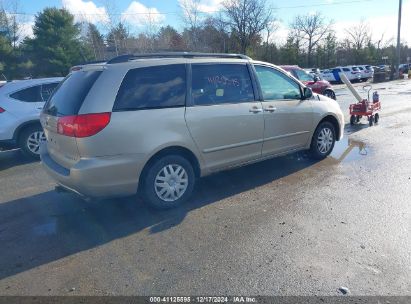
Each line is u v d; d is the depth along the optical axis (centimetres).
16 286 263
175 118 370
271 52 5034
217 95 411
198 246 312
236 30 4138
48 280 270
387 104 1291
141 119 347
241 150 440
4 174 569
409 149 618
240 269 275
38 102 654
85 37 4144
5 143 628
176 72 379
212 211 387
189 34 3634
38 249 318
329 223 345
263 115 453
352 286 249
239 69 438
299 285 252
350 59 6103
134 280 266
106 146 331
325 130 562
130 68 350
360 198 405
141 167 355
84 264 291
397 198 400
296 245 306
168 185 385
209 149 406
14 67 3909
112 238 334
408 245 300
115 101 336
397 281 253
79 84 355
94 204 418
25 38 4162
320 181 470
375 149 629
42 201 438
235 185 467
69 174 338
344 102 1473
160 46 3472
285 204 397
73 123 325
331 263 277
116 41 3291
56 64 4000
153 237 333
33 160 655
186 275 270
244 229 341
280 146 489
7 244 330
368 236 317
